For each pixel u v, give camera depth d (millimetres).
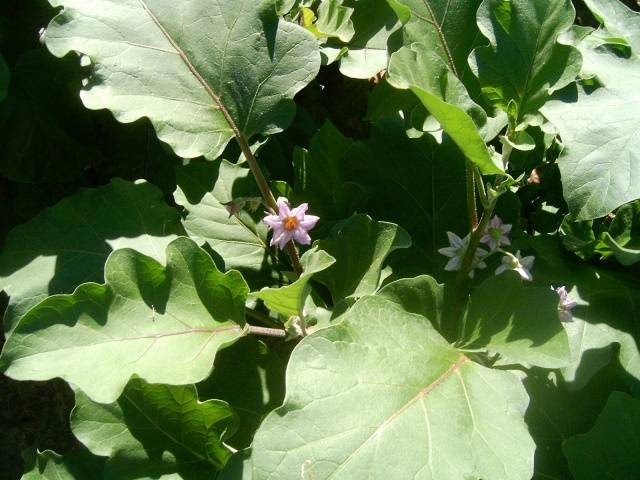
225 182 538
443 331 474
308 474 352
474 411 397
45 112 578
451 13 479
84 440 435
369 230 480
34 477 476
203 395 476
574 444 443
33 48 581
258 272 525
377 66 563
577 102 469
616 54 494
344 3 585
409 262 542
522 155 565
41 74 575
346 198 542
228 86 460
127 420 443
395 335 415
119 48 446
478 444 381
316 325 469
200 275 433
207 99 459
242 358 485
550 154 595
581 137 457
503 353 428
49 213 499
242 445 467
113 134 605
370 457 361
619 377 488
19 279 481
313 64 461
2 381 640
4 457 635
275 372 484
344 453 359
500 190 442
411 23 476
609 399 446
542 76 451
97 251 491
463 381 412
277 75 461
